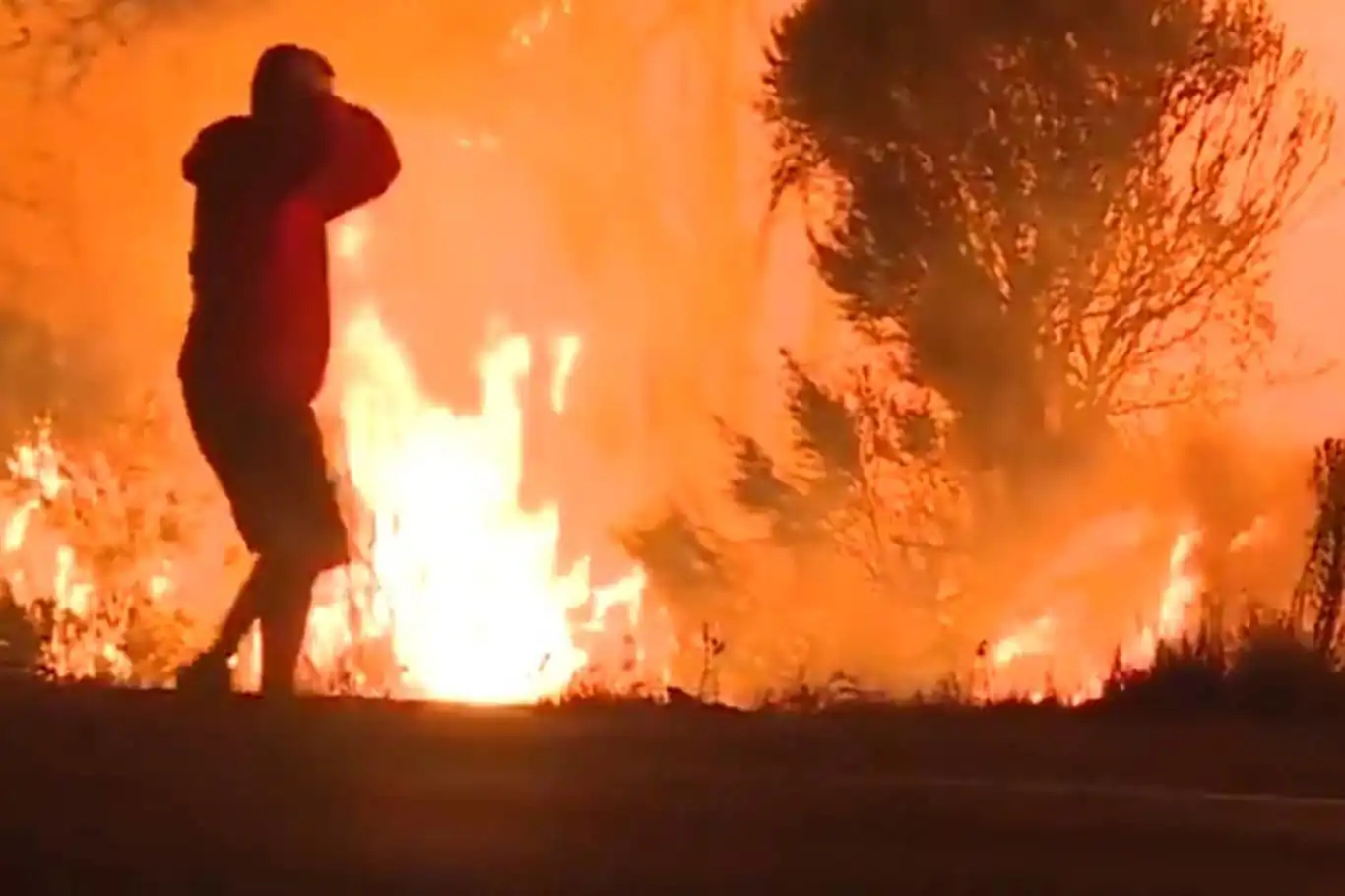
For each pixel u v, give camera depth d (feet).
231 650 46.98
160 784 36.01
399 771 36.65
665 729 42.86
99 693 45.73
